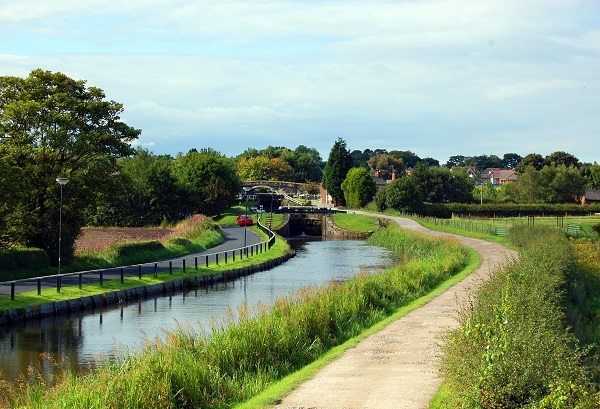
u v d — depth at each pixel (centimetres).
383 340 1889
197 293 3559
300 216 10288
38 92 4103
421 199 10588
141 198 8194
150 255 4747
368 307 2548
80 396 1264
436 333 1980
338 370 1534
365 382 1406
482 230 6700
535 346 1121
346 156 13375
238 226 8875
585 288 3272
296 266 5100
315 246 7350
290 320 1947
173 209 8288
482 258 4416
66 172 4016
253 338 1753
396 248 6650
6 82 4112
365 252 6431
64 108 4147
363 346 1809
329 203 13800
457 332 1416
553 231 4991
